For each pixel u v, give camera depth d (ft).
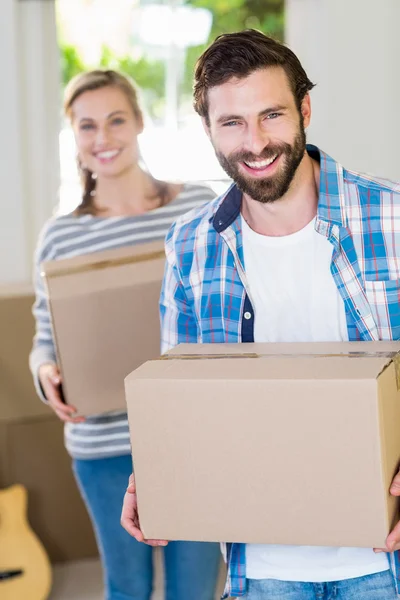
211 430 5.04
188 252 6.22
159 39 12.81
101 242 8.63
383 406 4.84
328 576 5.65
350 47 12.80
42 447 11.62
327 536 4.99
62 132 12.39
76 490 11.84
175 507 5.22
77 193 12.48
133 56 12.75
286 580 5.76
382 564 5.59
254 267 5.98
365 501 4.88
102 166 8.62
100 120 8.56
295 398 4.86
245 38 5.45
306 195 5.82
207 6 12.89
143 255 7.77
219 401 4.99
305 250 5.86
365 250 5.74
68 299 7.59
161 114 12.96
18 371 11.35
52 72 12.23
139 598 8.66
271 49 5.43
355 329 5.83
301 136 5.58
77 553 11.97
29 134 12.17
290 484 4.98
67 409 7.83
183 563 8.25
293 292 5.90
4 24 11.68
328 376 4.83
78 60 12.44
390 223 5.71
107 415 8.38
